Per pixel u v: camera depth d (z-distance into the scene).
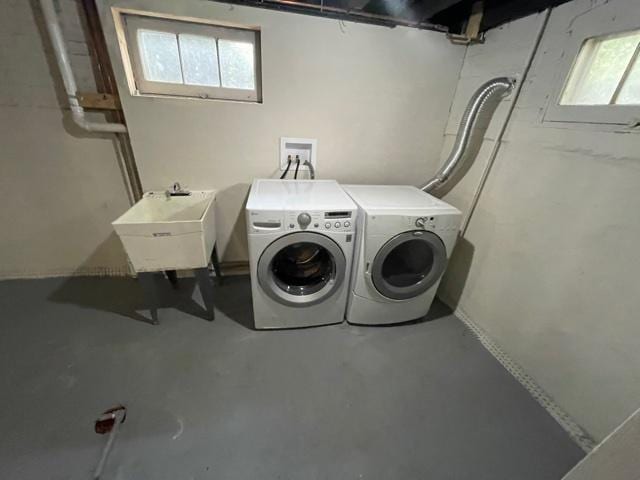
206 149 1.84
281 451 1.15
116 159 1.88
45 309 1.82
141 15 1.51
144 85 1.67
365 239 1.52
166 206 1.85
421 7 1.55
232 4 1.51
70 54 1.57
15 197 1.85
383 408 1.35
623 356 1.10
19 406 1.25
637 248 1.04
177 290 2.08
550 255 1.37
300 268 1.80
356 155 2.06
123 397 1.32
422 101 1.98
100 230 2.06
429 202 1.67
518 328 1.56
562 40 1.27
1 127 1.66
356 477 1.09
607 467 0.61
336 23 1.65
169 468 1.07
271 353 1.61
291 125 1.88
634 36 1.05
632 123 1.03
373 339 1.76
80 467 1.06
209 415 1.27
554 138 1.32
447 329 1.87
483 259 1.79
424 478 1.10
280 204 1.47
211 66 1.70
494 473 1.12
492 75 1.67
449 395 1.43
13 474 1.03
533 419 1.33
